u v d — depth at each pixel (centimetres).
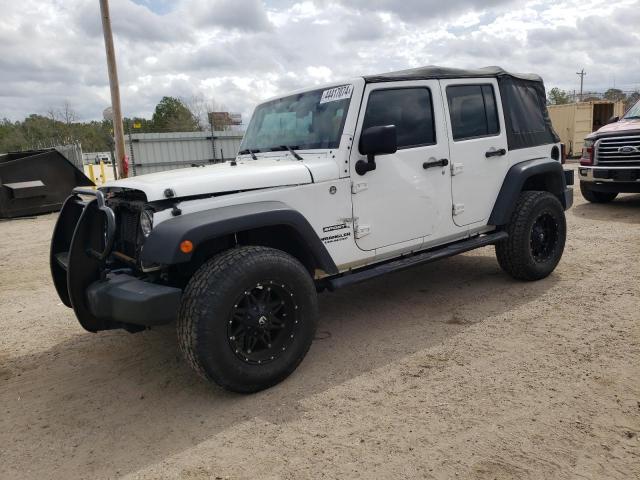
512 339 390
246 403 323
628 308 434
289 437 283
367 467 253
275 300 340
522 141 514
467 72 469
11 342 457
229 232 314
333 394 327
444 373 344
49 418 323
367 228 398
